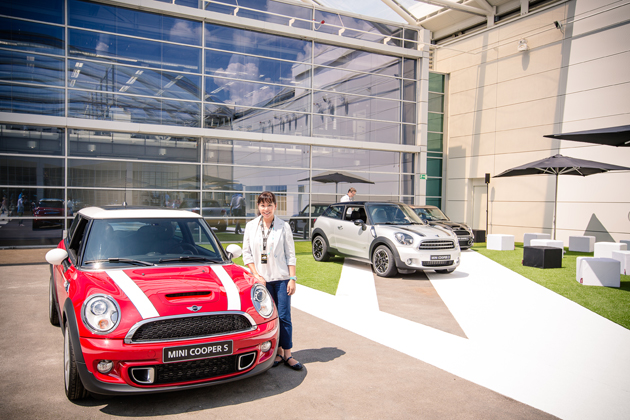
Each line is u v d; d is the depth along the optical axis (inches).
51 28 482.6
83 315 113.9
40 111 478.6
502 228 709.3
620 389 135.5
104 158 502.3
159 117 528.1
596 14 577.0
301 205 612.7
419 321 212.8
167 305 117.2
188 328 115.6
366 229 360.2
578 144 599.5
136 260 144.9
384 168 677.9
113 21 507.2
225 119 562.3
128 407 117.0
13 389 126.9
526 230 669.9
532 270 378.0
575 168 482.9
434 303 251.4
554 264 389.7
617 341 182.9
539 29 649.0
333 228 404.5
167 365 112.7
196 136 542.6
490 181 729.6
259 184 583.5
